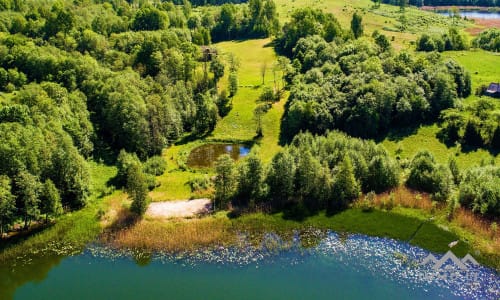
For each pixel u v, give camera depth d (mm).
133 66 128250
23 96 93250
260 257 68500
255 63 158000
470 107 106688
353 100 108062
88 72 114000
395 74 118625
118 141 102062
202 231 74625
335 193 81125
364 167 83875
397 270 65312
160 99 105875
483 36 169625
